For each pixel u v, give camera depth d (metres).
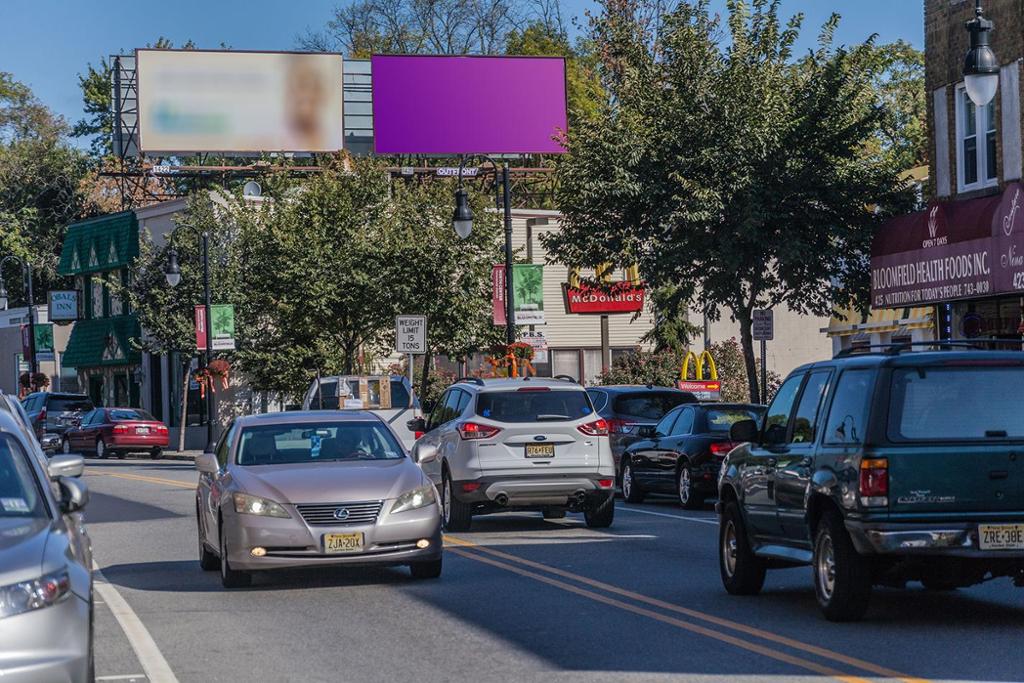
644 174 35.75
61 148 107.19
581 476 23.28
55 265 100.94
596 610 14.70
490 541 21.98
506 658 12.13
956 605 14.85
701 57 36.16
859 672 11.08
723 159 35.25
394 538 16.61
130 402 71.38
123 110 71.81
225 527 16.73
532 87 70.62
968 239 31.55
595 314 61.22
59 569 9.03
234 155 70.19
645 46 37.44
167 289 60.59
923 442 12.84
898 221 34.59
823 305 37.31
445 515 23.84
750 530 15.40
